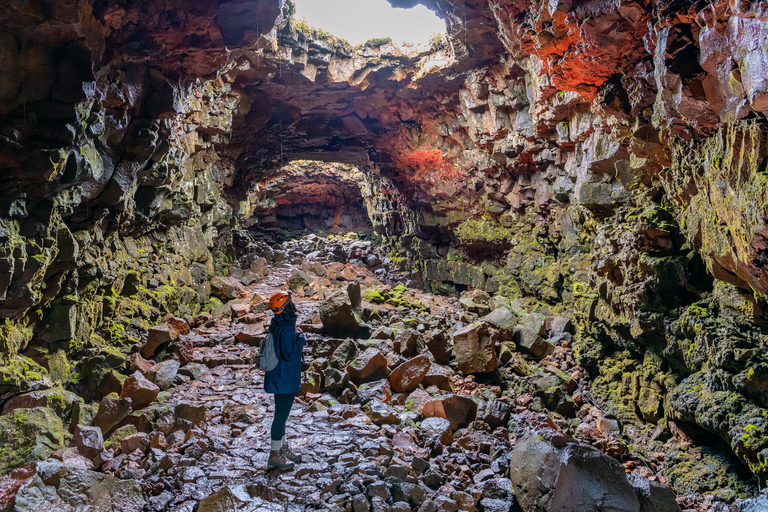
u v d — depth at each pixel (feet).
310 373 26.35
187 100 27.32
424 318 41.11
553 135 37.01
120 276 26.25
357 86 47.42
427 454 18.81
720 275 18.62
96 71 17.83
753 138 14.03
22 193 16.83
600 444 23.18
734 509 16.21
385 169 64.95
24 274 17.25
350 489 15.43
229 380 26.91
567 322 37.29
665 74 16.33
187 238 39.22
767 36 11.79
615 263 26.17
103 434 19.38
